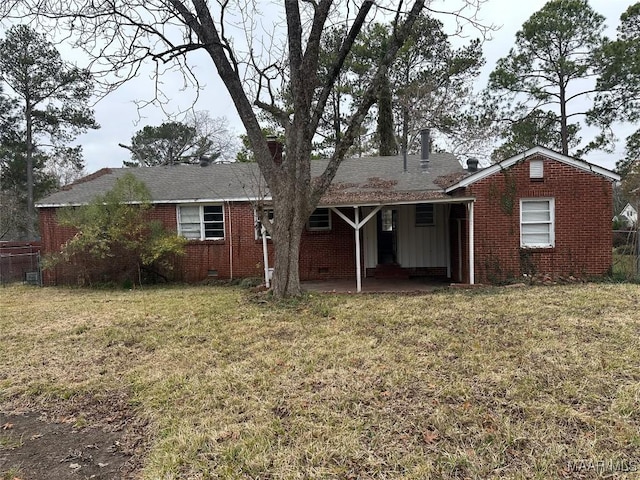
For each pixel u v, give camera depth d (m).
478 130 24.89
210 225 14.74
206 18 9.53
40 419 4.55
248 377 5.24
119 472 3.50
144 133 34.62
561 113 24.05
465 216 12.00
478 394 4.54
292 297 10.03
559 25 22.66
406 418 4.08
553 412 4.06
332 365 5.55
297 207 9.98
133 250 13.84
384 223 14.32
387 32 23.52
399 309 8.66
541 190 11.57
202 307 9.61
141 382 5.29
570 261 11.59
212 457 3.59
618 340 6.12
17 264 16.97
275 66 10.59
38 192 28.88
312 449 3.62
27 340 7.36
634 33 23.02
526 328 6.88
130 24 9.66
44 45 25.41
